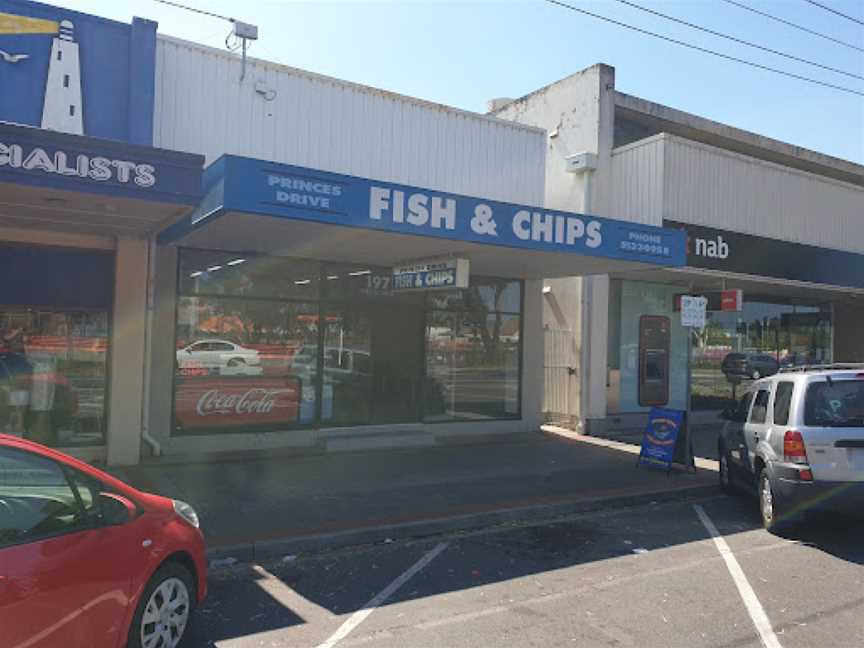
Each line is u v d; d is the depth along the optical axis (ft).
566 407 48.91
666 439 35.47
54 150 21.38
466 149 41.57
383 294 40.34
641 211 45.78
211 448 34.73
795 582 19.61
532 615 17.10
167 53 32.60
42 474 12.16
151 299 32.58
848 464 22.58
